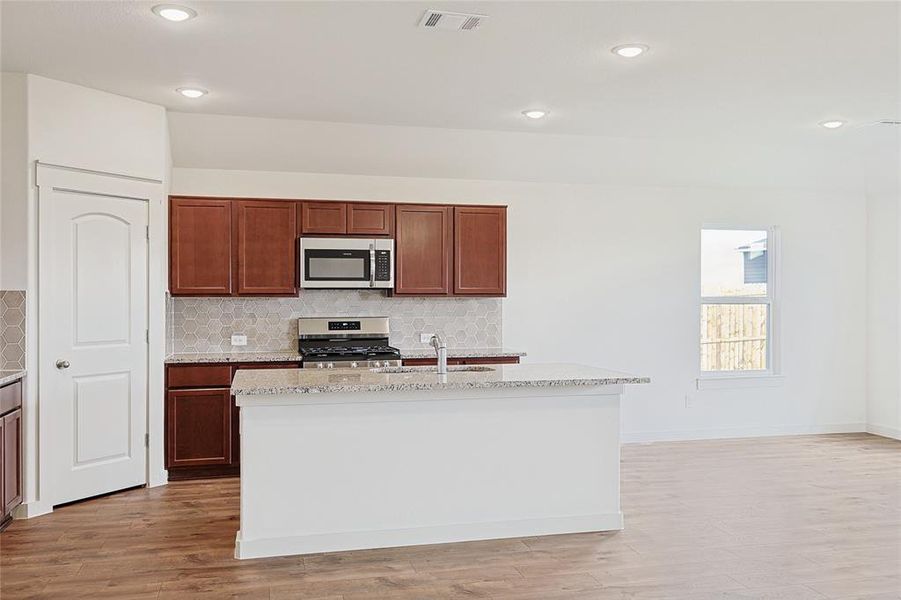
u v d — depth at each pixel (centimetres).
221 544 397
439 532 402
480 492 409
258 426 378
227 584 343
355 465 390
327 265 588
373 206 602
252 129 560
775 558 381
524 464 415
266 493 379
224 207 570
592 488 425
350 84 460
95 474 486
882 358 728
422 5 335
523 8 337
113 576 352
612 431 429
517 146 613
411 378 404
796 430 730
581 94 482
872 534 420
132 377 509
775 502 484
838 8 335
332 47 391
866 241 741
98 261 483
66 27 363
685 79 447
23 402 441
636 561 375
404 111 527
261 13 345
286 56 407
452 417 404
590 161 645
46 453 453
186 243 562
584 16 347
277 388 365
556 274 671
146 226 513
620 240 686
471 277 626
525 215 664
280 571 359
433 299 648
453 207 621
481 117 544
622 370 686
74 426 471
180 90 474
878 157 666
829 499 492
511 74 439
